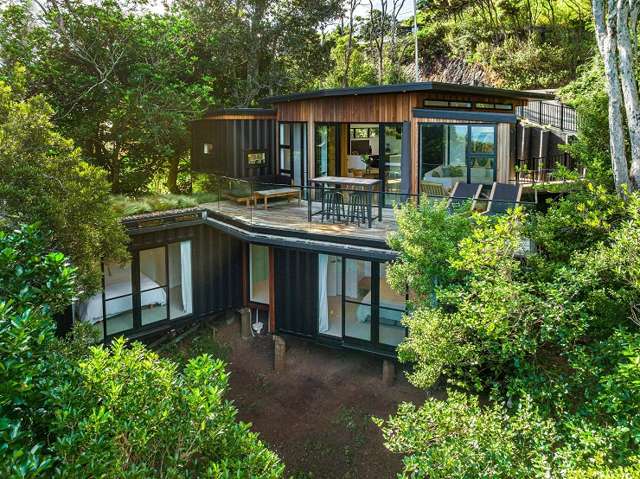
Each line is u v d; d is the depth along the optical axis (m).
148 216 13.98
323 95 15.23
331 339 13.16
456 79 40.25
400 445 6.89
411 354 9.63
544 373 8.02
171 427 4.82
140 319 14.25
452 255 9.09
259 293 16.20
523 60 34.03
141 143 20.05
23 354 4.18
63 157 10.49
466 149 13.54
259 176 17.81
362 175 15.62
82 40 17.61
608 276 8.41
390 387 12.89
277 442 11.84
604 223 9.04
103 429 4.21
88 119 18.11
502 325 7.63
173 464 4.67
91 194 10.45
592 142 11.59
